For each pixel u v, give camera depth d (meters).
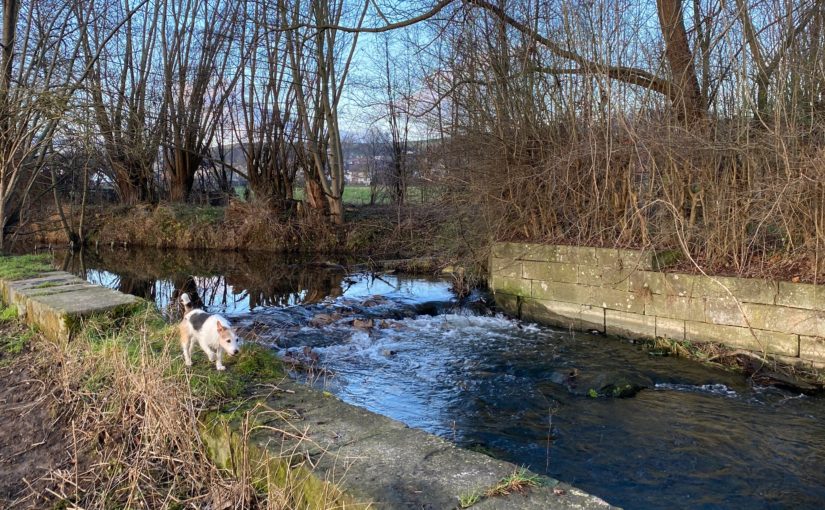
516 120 11.22
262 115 23.22
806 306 6.98
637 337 8.97
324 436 3.68
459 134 12.27
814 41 7.85
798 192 7.12
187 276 16.41
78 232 23.14
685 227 8.70
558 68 10.69
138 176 24.38
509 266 11.12
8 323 7.17
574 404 6.50
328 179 23.59
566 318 10.11
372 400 6.67
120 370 4.47
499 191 11.48
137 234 23.12
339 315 10.72
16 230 16.30
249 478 3.46
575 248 9.80
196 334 5.00
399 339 9.39
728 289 7.63
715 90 8.75
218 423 3.88
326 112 20.84
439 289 14.05
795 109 7.45
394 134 22.64
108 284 14.88
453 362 8.14
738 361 7.56
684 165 8.57
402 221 19.73
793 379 6.99
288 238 21.45
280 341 9.00
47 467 4.14
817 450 5.24
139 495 3.62
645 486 4.67
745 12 7.91
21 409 4.95
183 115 24.02
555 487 3.02
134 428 4.19
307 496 3.17
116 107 16.11
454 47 12.02
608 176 9.82
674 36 9.45
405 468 3.23
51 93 12.02
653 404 6.42
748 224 8.12
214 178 29.66
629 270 8.98
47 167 20.02
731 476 4.81
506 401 6.62
